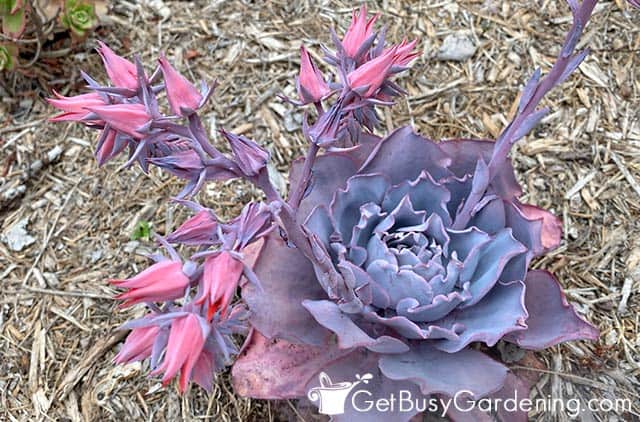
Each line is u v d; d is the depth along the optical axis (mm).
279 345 430
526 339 414
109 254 567
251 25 698
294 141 621
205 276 312
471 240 420
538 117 396
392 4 698
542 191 571
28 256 569
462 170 459
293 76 661
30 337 528
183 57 680
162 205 589
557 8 676
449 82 646
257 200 585
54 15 632
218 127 633
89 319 535
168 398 493
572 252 538
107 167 615
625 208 553
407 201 421
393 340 385
